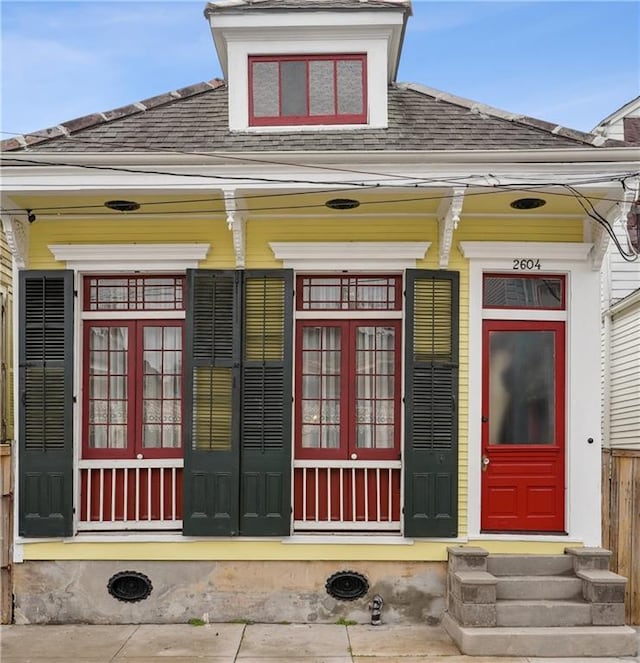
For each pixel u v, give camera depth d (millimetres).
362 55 6902
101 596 6559
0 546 6582
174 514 6754
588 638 5758
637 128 10133
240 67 6875
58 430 6574
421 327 6613
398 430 6801
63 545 6574
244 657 5695
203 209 6676
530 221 6805
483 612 5898
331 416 6859
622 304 9547
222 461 6551
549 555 6484
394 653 5777
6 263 7281
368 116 6832
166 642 6039
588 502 6656
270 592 6547
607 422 10312
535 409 6824
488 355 6828
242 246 6633
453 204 6160
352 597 6523
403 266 6734
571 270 6766
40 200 6453
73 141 6551
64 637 6184
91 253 6715
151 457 6820
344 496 6809
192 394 6586
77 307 6746
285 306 6621
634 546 7016
